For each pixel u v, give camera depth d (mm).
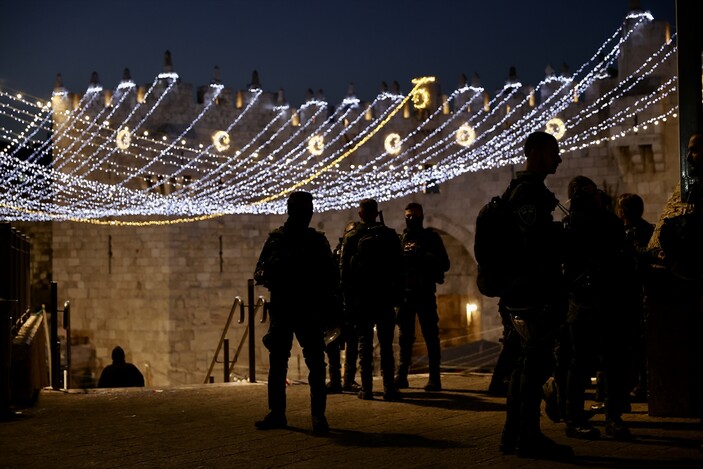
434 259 10422
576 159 33906
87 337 36938
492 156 35344
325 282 7723
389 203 36906
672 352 7691
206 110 37156
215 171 36906
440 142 36219
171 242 35594
